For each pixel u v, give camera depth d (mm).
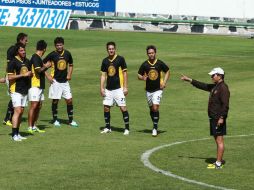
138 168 27281
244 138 35312
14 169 26828
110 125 39281
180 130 37750
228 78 62031
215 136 27328
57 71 38625
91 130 37344
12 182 24609
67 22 121562
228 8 136375
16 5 118000
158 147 32250
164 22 132500
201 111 44656
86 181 24875
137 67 68000
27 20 117688
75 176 25688
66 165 27688
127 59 74562
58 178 25312
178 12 134375
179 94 52031
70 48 83312
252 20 136125
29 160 28625
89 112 43781
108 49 36594
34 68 35812
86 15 126250
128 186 24188
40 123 39500
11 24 117125
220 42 107250
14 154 29922
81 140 33969
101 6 128000
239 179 25594
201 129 38125
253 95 51906
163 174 26219
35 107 35844
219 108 27094
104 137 35062
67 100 38781
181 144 33219
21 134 35594
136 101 48688
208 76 62969
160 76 36062
